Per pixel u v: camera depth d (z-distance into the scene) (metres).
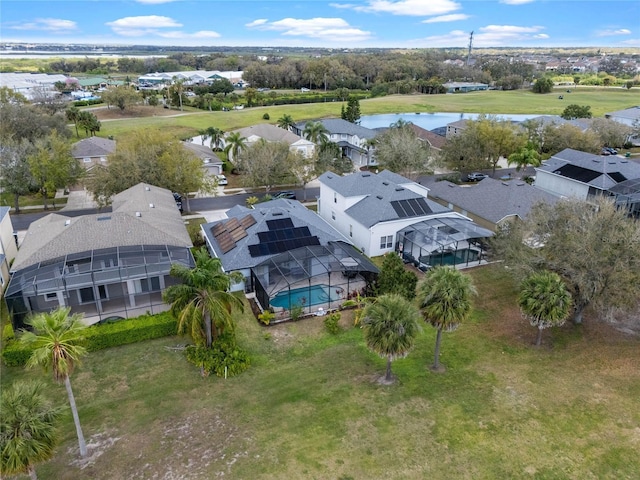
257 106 145.25
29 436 17.34
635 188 55.44
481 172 78.25
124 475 20.59
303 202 63.25
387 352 25.11
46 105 110.38
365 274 38.00
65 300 34.09
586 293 30.12
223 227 44.19
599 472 20.95
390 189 49.16
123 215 38.22
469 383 27.25
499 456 21.80
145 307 34.50
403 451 22.03
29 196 63.25
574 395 26.09
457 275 27.30
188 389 26.61
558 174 63.62
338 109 137.88
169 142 62.00
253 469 20.89
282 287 34.75
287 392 26.39
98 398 25.86
